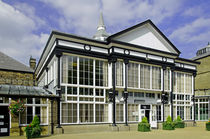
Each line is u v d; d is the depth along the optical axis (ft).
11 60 84.23
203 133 49.73
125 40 58.85
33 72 85.87
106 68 56.44
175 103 71.00
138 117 59.11
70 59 50.85
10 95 42.45
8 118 42.42
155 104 63.82
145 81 61.77
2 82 61.41
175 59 72.49
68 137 39.81
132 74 59.26
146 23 62.69
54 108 47.24
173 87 71.56
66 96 48.67
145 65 62.64
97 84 54.19
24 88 51.60
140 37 62.18
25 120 43.80
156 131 53.42
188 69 76.13
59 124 46.34
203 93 90.58
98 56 54.65
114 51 55.52
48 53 59.16
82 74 52.06
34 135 38.68
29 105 44.47
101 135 43.55
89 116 51.16
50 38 51.47
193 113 75.77
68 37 50.03
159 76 65.72
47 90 53.16
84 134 45.32
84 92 51.67
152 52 63.67
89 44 53.72
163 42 67.82
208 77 98.07
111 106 54.34
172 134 46.85
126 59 57.41
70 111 48.70
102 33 84.94
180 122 65.41
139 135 44.21
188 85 76.95
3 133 41.52
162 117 64.49
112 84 54.80
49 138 38.27
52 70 55.52
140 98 60.59
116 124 54.24
